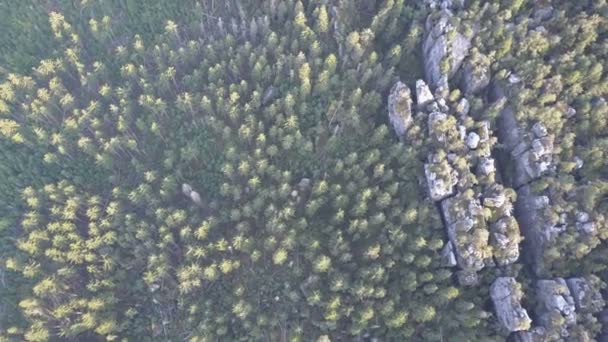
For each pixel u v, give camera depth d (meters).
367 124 74.94
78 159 82.12
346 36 77.06
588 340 56.28
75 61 85.50
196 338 65.62
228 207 74.62
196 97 78.31
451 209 65.06
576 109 65.06
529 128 65.94
